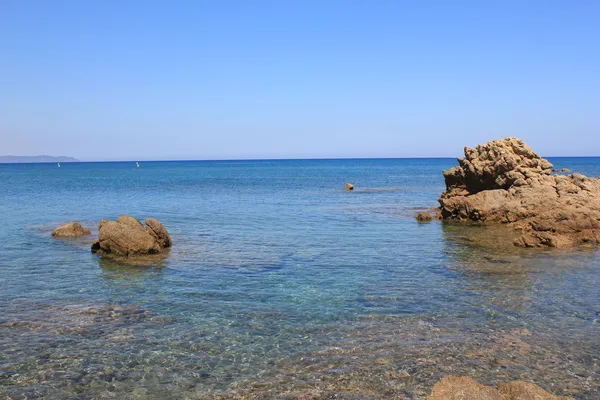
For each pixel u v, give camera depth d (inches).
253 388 408.8
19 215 1594.5
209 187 3203.7
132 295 666.2
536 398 340.2
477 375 428.1
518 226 1267.2
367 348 486.0
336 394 396.8
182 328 541.3
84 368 446.3
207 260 886.4
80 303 629.3
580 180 1371.8
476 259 895.7
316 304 624.7
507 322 557.6
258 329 538.6
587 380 420.8
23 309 604.7
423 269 816.3
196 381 422.0
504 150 1517.0
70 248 1005.2
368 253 954.7
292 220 1475.1
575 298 647.8
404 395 394.6
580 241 1059.9
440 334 521.0
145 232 958.4
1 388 409.7
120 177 4825.3
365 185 3442.4
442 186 3294.8
